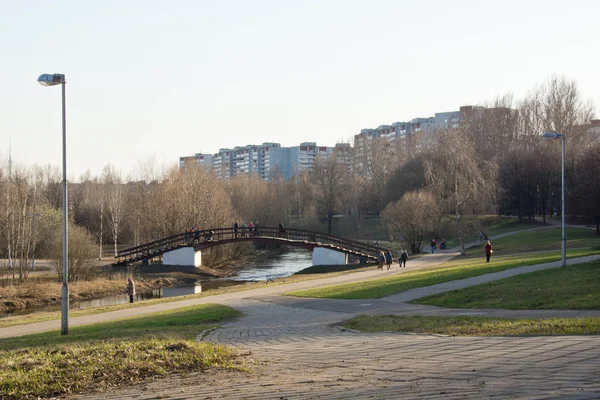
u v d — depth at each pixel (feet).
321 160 373.40
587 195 223.30
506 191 281.33
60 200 329.93
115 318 85.10
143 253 216.13
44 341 53.98
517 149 303.27
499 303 68.85
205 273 196.03
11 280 160.66
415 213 219.00
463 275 107.65
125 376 31.81
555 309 60.03
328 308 84.94
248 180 373.40
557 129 313.73
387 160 397.39
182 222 227.20
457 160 194.08
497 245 214.48
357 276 145.89
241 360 36.60
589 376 26.32
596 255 121.19
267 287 130.41
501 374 28.17
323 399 24.38
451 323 53.31
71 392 28.91
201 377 31.42
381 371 31.12
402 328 52.75
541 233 237.66
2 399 27.45
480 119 365.81
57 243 162.61
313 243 201.36
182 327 64.85
